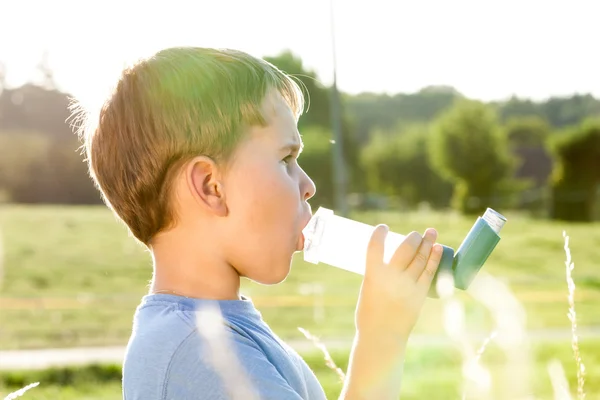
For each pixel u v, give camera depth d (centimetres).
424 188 6169
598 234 4172
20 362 1056
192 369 116
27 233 3372
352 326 1446
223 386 115
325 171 5250
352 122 6481
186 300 126
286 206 129
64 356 1145
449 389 714
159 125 128
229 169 127
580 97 6266
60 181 4950
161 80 130
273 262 129
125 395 124
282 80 139
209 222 128
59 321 1577
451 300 112
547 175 5875
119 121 131
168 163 128
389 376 125
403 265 129
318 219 146
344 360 909
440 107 6569
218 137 126
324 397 145
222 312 127
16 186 4884
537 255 3384
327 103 5388
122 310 1781
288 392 119
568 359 916
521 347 111
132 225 134
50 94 5225
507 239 3931
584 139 5606
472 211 5850
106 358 1104
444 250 133
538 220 5378
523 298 2020
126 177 131
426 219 5194
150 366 119
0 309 1752
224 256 130
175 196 128
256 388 117
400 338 127
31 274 2475
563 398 136
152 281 135
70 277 2478
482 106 6094
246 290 2078
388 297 128
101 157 135
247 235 127
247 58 136
